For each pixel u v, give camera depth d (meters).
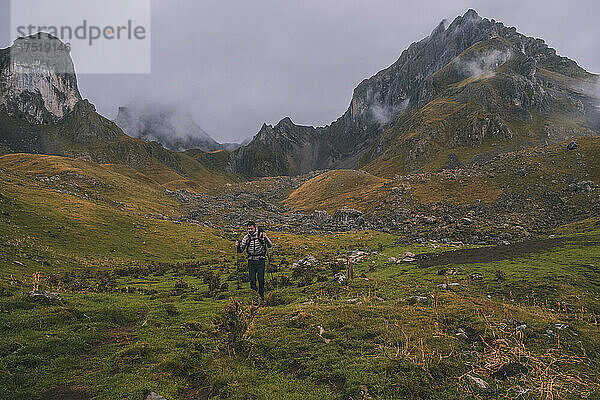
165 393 7.95
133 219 75.56
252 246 17.50
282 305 18.47
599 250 32.66
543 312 17.12
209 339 11.98
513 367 9.61
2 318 12.23
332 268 31.95
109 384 8.34
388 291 20.62
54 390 8.08
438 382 8.80
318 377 9.11
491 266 29.09
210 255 60.97
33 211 55.31
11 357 9.20
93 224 61.00
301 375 9.30
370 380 8.73
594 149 116.94
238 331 10.65
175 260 54.62
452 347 10.98
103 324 13.21
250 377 8.88
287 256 52.94
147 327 13.16
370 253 49.41
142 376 8.78
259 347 10.99
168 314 15.47
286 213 166.88
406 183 140.88
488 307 16.12
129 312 15.31
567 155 120.19
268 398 7.92
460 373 9.32
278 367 9.73
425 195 121.81
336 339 11.59
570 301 19.56
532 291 21.34
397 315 14.27
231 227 110.69
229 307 11.36
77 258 41.84
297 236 83.00
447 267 30.17
